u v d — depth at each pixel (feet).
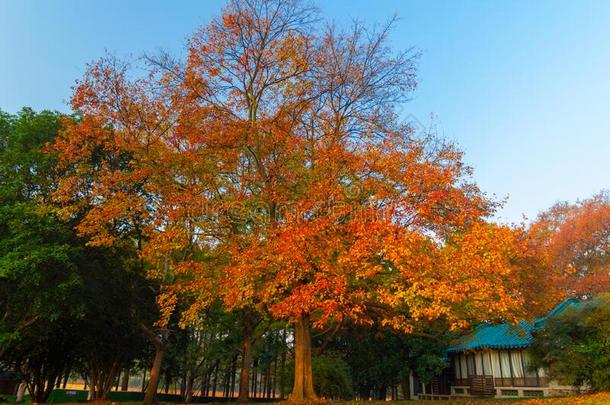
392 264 52.90
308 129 61.87
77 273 62.95
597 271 146.20
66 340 91.25
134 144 60.34
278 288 53.52
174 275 73.51
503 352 105.60
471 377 115.03
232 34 61.05
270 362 129.70
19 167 70.38
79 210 66.08
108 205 59.16
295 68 62.39
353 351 117.19
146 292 86.28
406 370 110.11
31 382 112.16
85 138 61.93
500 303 46.19
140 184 64.85
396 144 56.49
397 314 58.80
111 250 74.69
